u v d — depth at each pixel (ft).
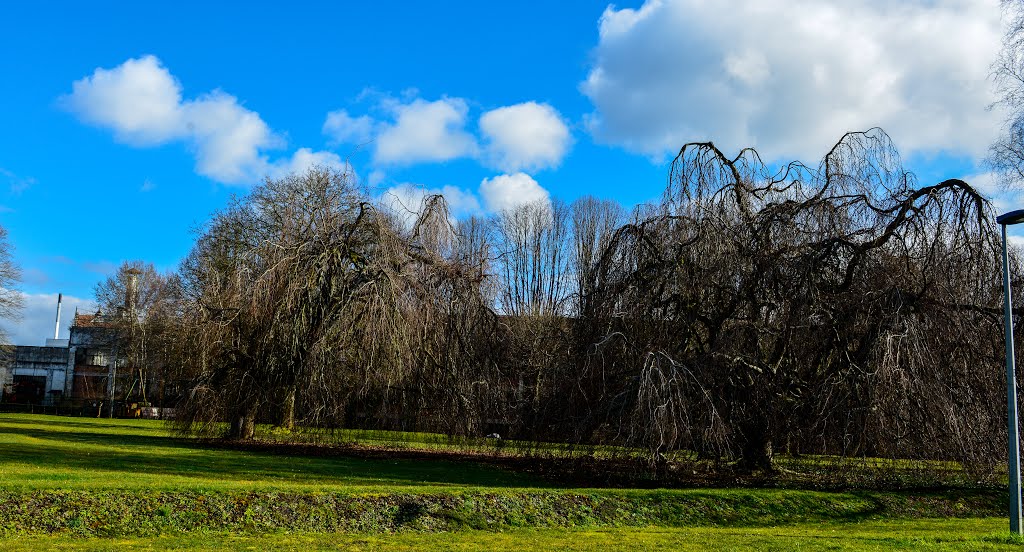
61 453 59.57
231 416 72.13
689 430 48.52
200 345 70.85
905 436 46.39
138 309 154.81
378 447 74.84
